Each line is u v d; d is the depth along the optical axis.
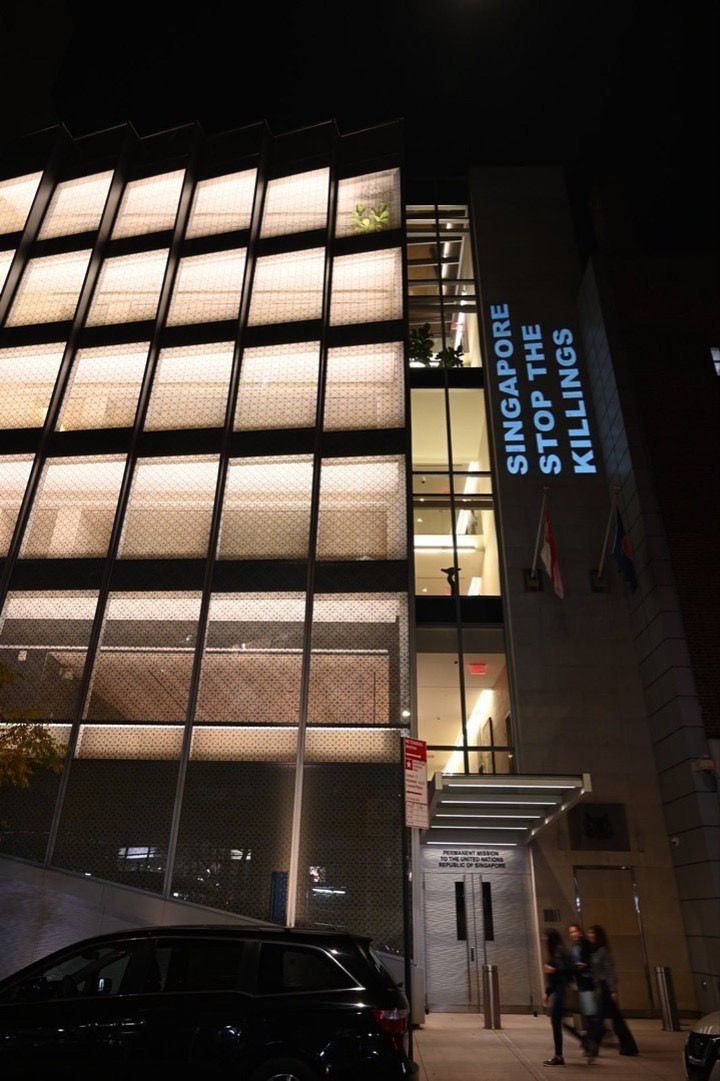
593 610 19.84
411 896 15.84
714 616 17.81
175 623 19.34
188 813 16.91
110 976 7.14
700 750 16.36
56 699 18.50
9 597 20.02
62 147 29.17
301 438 21.66
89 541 20.69
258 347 23.53
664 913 16.50
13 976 7.11
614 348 21.55
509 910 16.64
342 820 16.69
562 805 15.06
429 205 27.55
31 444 22.30
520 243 25.80
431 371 23.81
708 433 20.27
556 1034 10.86
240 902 15.87
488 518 21.55
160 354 23.75
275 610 19.33
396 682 18.19
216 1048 6.62
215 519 20.56
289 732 17.77
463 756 18.55
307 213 26.12
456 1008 15.73
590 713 18.61
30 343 24.28
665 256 23.27
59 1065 6.57
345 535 20.19
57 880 16.14
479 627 20.08
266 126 28.33
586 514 21.09
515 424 22.41
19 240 26.44
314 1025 6.72
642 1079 9.79
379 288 24.11
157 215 26.88
